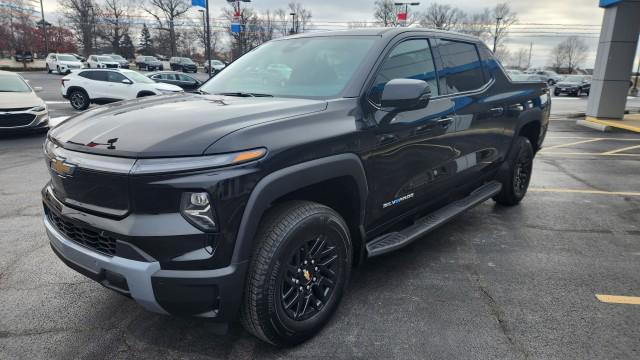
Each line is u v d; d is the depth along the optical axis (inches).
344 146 102.3
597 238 172.7
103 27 3048.7
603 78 551.8
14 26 2618.1
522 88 193.9
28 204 208.1
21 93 422.0
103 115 102.7
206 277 83.6
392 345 103.5
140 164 81.7
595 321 114.7
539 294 128.3
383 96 107.3
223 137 84.2
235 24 1519.4
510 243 166.9
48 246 160.2
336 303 109.2
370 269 143.3
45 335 106.9
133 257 84.2
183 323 112.2
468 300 124.3
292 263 97.0
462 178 156.0
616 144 419.2
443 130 138.1
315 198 109.6
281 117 95.1
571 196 233.3
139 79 687.1
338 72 119.1
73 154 91.0
